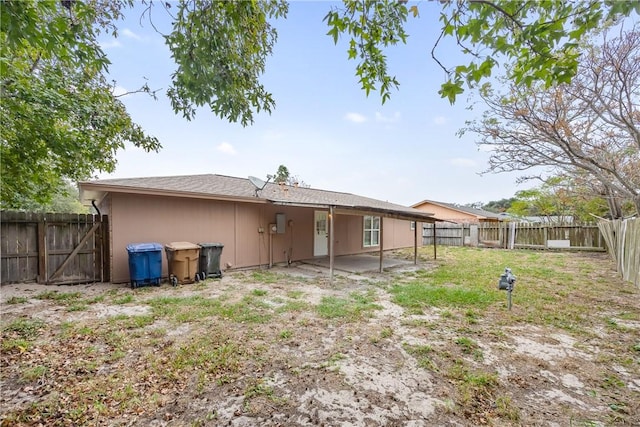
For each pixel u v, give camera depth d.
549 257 11.60
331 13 2.63
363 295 5.91
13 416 2.22
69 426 2.16
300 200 9.12
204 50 2.86
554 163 7.12
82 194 6.45
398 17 2.56
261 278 7.52
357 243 12.92
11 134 6.89
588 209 14.95
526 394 2.65
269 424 2.24
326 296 5.80
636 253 6.43
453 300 5.41
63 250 6.32
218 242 8.23
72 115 6.94
